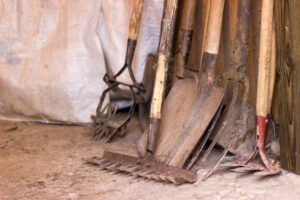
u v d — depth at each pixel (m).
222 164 1.85
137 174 1.83
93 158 2.05
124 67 2.35
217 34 1.96
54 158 2.15
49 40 2.83
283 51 1.87
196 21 2.45
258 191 1.68
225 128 2.07
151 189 1.74
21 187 1.79
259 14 2.12
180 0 2.41
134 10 2.28
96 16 2.77
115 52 2.81
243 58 1.94
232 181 1.78
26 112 2.85
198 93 2.02
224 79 1.97
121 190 1.74
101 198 1.67
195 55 2.51
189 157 2.09
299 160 1.79
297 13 1.77
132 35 2.29
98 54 2.77
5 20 2.83
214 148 2.21
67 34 2.77
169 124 2.05
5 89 2.83
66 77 2.73
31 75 2.79
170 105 2.10
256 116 1.89
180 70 2.30
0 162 2.10
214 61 1.98
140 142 2.08
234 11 2.24
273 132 2.04
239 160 1.96
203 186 1.74
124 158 1.98
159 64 1.95
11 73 2.82
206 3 2.39
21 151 2.27
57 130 2.68
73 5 2.77
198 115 1.99
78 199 1.67
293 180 1.76
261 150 1.86
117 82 2.41
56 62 2.77
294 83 1.80
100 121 2.48
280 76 1.89
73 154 2.22
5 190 1.76
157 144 2.02
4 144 2.39
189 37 2.29
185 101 2.07
